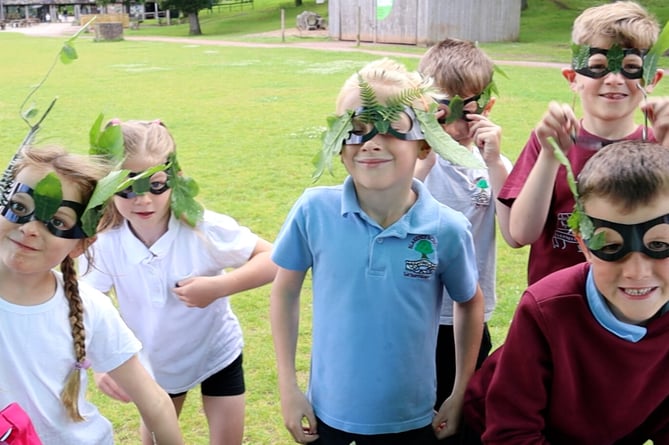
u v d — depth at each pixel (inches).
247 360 183.5
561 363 88.9
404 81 98.8
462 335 109.1
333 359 103.6
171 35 1781.5
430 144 96.8
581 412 91.9
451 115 124.9
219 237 125.7
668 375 87.3
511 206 120.0
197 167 379.6
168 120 525.3
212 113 553.6
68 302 91.1
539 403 91.5
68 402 91.2
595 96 117.6
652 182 78.6
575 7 1643.7
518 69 806.5
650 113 104.7
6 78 812.0
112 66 941.2
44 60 1047.0
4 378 88.2
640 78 115.3
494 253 132.0
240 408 133.6
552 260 119.6
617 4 122.3
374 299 101.0
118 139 92.1
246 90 677.3
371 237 100.8
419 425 105.0
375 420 102.9
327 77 770.8
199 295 119.0
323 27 1628.9
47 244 84.6
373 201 101.0
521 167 121.6
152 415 97.7
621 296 83.1
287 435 152.6
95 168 87.3
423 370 104.4
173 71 863.1
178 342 125.0
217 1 2281.0
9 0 2928.2
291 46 1262.3
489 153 123.1
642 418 90.4
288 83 724.7
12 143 444.1
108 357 95.6
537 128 108.6
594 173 82.1
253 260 124.3
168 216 122.7
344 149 99.0
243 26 1903.3
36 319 88.5
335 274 102.2
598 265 83.0
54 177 82.5
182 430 155.0
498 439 92.9
